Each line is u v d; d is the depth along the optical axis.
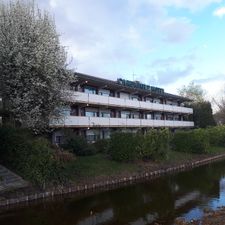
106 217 19.44
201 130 54.81
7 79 27.14
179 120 75.06
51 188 25.02
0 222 18.41
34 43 28.41
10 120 28.75
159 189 27.58
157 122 62.31
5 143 26.67
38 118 28.06
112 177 30.84
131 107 54.81
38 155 25.42
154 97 66.56
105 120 47.72
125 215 19.86
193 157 49.88
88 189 27.27
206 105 79.88
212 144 62.97
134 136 37.97
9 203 21.81
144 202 23.02
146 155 39.69
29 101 27.50
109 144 37.56
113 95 53.81
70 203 22.69
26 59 27.34
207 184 29.81
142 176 33.91
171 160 43.84
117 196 24.91
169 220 18.73
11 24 28.83
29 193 23.36
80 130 44.72
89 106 47.78
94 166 32.50
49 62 28.56
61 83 30.73
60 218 19.22
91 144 40.12
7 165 26.14
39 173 24.98
